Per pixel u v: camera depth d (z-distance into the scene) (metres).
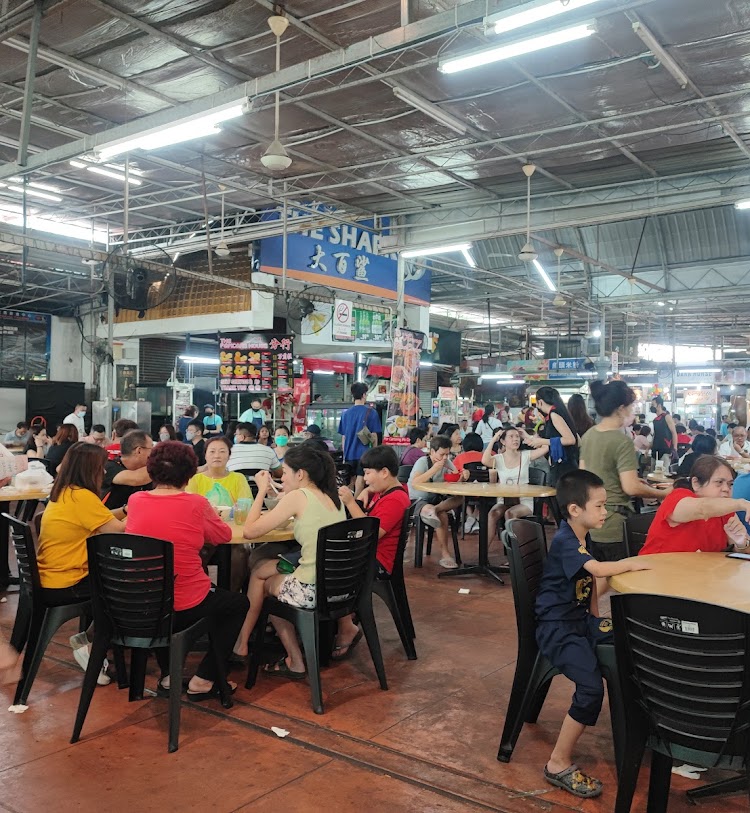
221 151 9.65
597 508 2.77
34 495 5.41
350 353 17.70
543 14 4.67
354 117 8.49
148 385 16.70
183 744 3.03
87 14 6.47
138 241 13.55
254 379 14.45
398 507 4.11
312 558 3.47
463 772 2.81
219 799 2.60
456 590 5.78
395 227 12.71
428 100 8.00
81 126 9.07
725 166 10.37
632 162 10.27
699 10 6.14
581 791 2.63
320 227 12.18
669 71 7.14
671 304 21.48
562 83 7.55
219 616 3.38
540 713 3.41
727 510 2.93
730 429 9.89
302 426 14.36
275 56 7.27
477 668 3.99
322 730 3.18
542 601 2.83
